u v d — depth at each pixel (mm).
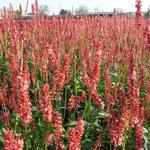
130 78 844
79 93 1288
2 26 1719
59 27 1902
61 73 988
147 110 1004
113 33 1854
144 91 1164
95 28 1987
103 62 1398
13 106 883
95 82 990
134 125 881
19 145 570
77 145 642
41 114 968
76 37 1641
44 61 1091
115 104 1051
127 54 1318
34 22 1724
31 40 1615
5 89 981
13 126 901
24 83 708
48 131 826
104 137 1004
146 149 941
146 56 1356
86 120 1070
